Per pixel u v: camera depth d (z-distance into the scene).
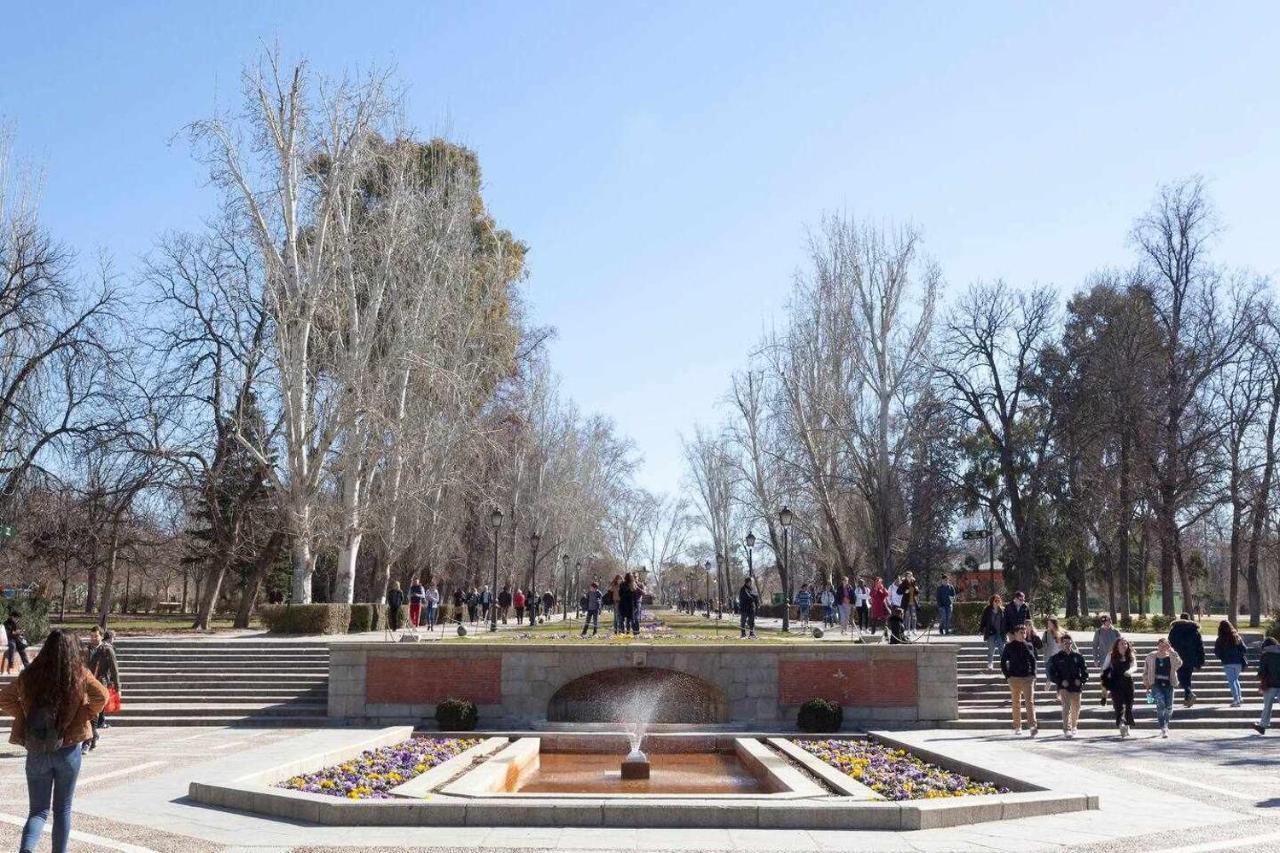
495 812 12.53
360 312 41.16
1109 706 26.19
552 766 20.05
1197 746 20.45
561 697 26.92
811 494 55.66
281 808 13.02
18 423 37.09
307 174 39.53
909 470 51.53
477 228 52.44
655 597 145.88
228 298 44.06
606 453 89.69
